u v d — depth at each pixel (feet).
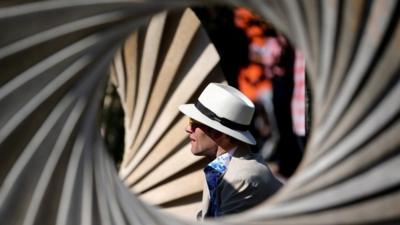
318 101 14.48
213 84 21.39
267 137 36.73
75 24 14.53
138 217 15.74
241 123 21.01
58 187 15.17
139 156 23.44
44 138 14.90
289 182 14.74
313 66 14.44
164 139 23.25
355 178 14.29
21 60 14.60
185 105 21.56
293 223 14.51
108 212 15.57
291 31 14.44
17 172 14.92
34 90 14.69
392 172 14.17
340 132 14.30
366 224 14.37
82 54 14.74
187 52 22.53
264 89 35.73
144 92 22.98
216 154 21.27
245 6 14.79
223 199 20.83
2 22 14.40
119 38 14.96
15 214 15.07
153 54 22.54
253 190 20.68
